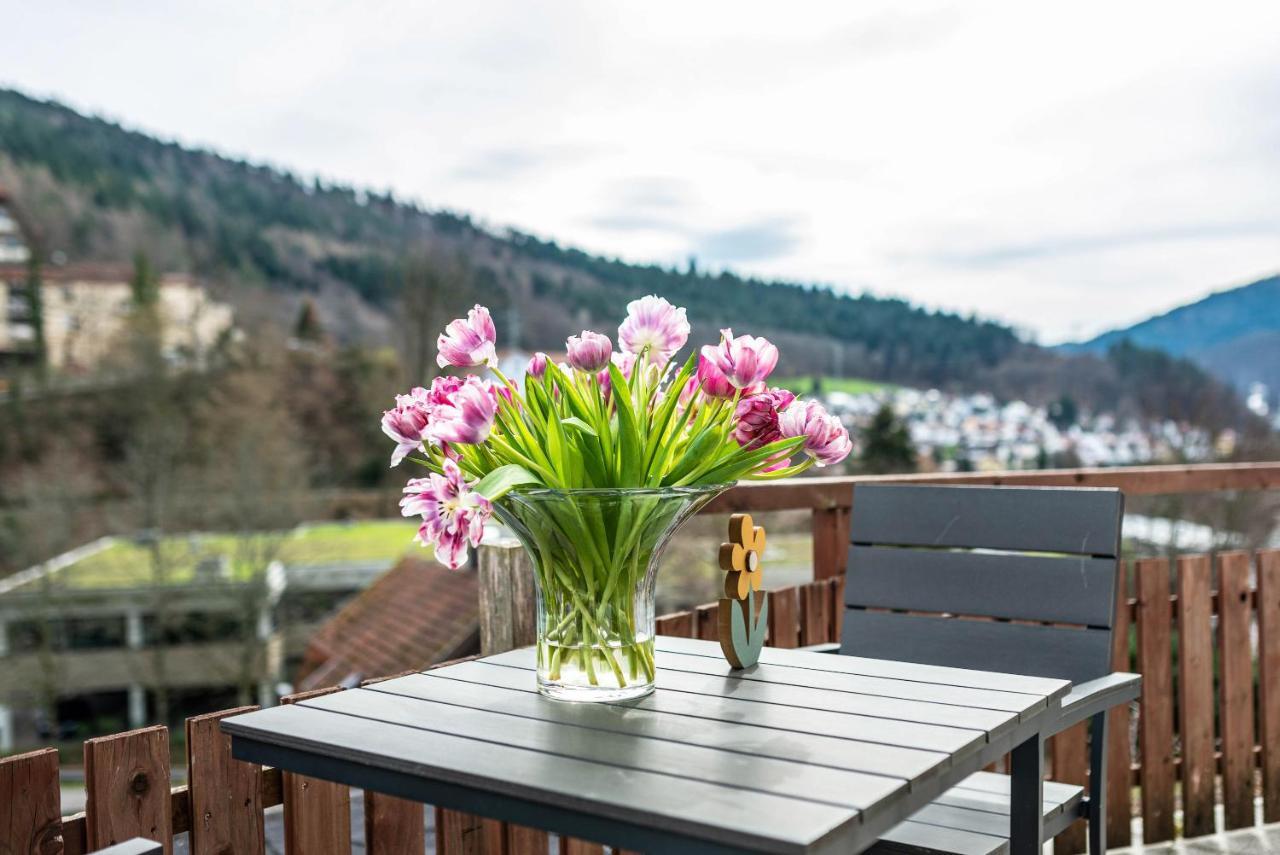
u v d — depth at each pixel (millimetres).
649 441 1502
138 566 16750
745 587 1681
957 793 1890
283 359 20953
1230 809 3064
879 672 1657
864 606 2283
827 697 1500
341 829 1807
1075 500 2090
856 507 2330
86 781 1513
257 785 1708
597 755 1247
